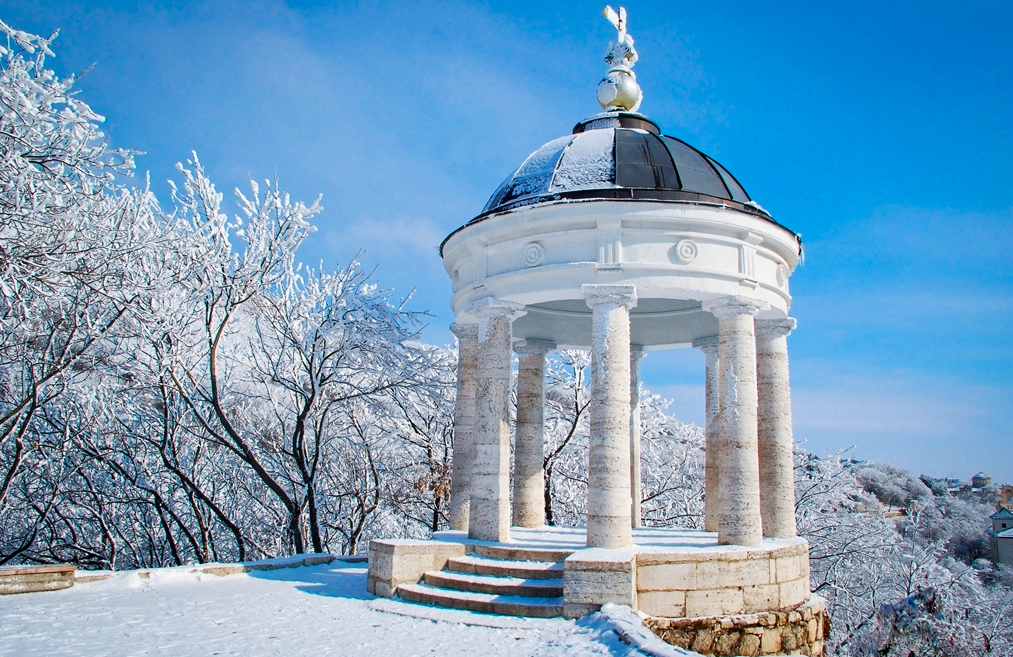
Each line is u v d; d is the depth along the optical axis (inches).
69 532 888.9
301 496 905.5
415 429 995.9
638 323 730.2
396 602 448.8
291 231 852.6
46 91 539.5
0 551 846.5
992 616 1095.0
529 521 685.9
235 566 560.1
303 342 847.7
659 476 1090.7
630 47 674.8
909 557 1035.3
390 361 876.6
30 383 729.0
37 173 529.3
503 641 355.6
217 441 815.1
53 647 319.6
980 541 2391.7
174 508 888.9
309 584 520.1
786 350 601.3
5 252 510.0
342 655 320.2
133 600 445.7
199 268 785.6
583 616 401.4
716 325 681.6
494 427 545.6
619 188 515.2
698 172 552.1
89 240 619.2
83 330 698.2
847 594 1004.6
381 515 1018.7
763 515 574.9
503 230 533.0
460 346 641.6
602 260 500.4
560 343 722.8
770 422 585.6
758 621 462.0
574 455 1098.1
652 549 460.4
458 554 500.4
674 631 433.7
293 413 941.8
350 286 892.6
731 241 516.4
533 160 597.0
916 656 829.2
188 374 799.7
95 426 800.9
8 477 695.7
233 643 336.5
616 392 484.7
